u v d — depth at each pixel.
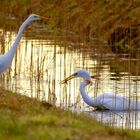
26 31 34.53
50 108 14.86
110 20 32.66
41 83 20.56
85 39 30.34
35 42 30.55
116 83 20.77
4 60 15.48
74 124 11.12
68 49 28.47
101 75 23.44
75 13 35.34
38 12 39.16
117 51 29.08
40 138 9.71
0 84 19.20
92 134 10.41
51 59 25.11
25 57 24.38
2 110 12.70
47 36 32.50
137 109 18.38
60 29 33.12
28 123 10.84
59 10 37.47
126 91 20.41
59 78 21.81
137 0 33.34
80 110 18.02
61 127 10.74
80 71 19.14
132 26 31.22
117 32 31.09
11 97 14.89
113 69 24.72
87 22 33.53
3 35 22.80
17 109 13.18
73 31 33.50
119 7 33.72
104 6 34.50
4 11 38.94
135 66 25.42
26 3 40.47
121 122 16.36
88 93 20.58
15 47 15.73
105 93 19.11
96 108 18.72
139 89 20.58
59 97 18.89
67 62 25.45
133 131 13.29
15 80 19.55
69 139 9.81
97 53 27.27
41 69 21.83
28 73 21.88
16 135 10.10
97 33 32.09
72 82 21.48
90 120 14.15
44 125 10.84
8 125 10.54
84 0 36.12
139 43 29.31
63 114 13.57
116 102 18.62
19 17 37.22
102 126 12.66
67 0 37.62
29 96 17.48
